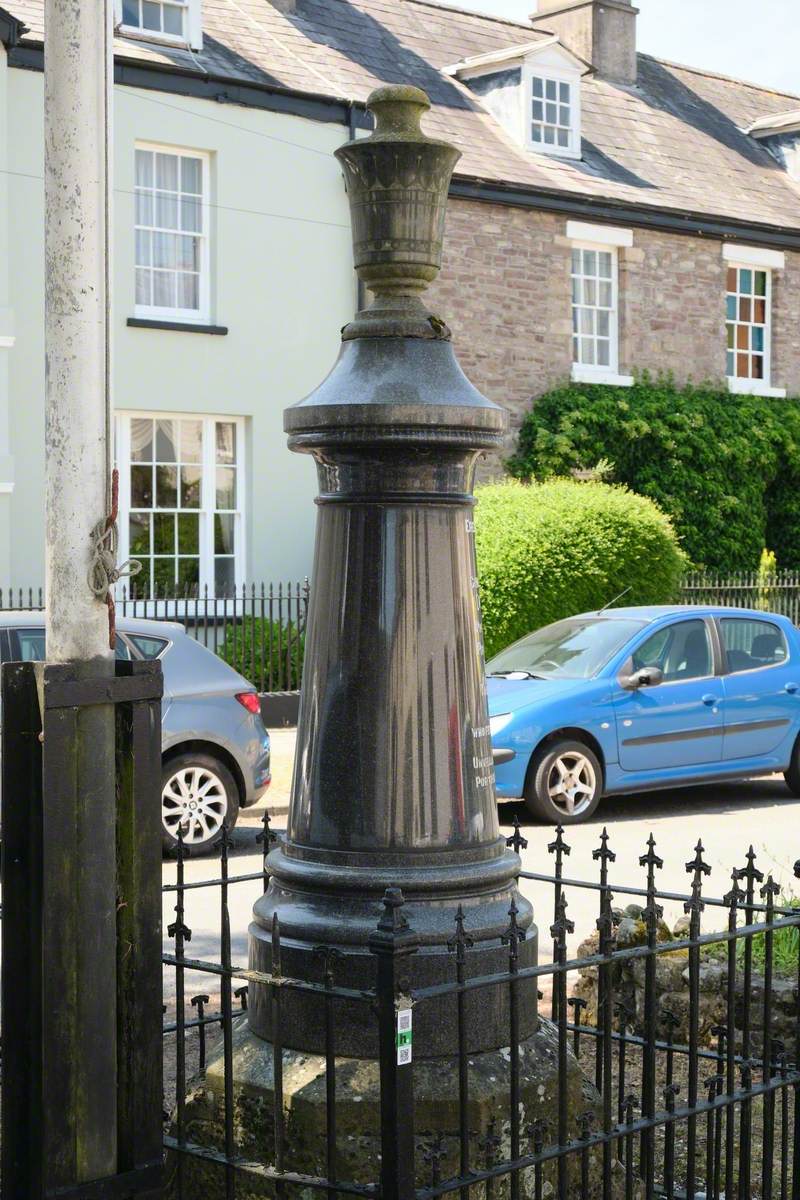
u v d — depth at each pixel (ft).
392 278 13.93
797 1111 13.53
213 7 68.23
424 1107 12.32
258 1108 12.63
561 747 37.83
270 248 64.85
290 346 65.51
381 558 13.32
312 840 13.37
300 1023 12.92
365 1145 12.05
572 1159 12.97
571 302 73.97
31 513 57.62
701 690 40.29
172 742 33.42
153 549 62.49
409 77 73.82
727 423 78.07
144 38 62.03
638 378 76.43
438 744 13.25
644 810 40.96
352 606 13.35
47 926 10.12
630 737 38.96
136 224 61.67
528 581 54.49
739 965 19.34
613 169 77.87
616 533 55.93
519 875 14.78
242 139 63.77
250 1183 12.48
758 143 90.22
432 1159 10.55
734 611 42.04
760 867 32.22
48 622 10.60
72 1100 10.26
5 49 56.34
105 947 10.41
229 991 11.62
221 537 64.64
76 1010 10.28
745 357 82.58
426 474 13.42
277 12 71.41
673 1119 12.28
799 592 71.46
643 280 76.69
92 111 10.50
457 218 69.46
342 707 13.29
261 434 64.90
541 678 39.60
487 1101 12.32
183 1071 11.96
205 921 27.53
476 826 13.44
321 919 12.98
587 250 75.46
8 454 56.13
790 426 81.00
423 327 13.78
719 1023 18.71
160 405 61.93
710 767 40.45
